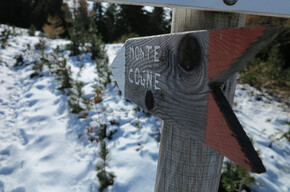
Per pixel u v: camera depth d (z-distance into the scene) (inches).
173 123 22.6
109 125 125.1
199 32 17.7
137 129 120.5
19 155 110.7
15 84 197.8
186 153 30.6
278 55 220.5
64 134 123.8
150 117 131.0
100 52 242.8
